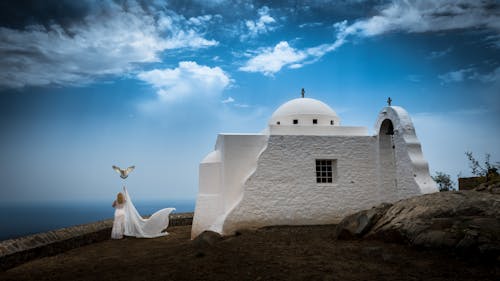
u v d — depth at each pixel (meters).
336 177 13.16
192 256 8.27
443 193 8.54
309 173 12.88
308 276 6.27
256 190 12.39
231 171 12.73
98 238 12.86
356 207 13.00
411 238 7.47
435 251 6.87
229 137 12.91
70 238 11.28
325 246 8.45
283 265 6.99
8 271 8.44
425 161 11.66
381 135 13.41
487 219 6.98
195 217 13.02
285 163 12.77
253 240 9.44
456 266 6.16
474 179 12.09
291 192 12.64
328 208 12.81
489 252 6.13
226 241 9.46
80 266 8.67
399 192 12.22
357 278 6.04
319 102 15.55
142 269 7.68
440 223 7.34
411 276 5.95
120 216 13.43
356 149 13.36
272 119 15.80
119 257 9.55
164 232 14.65
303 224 12.53
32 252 9.62
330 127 13.80
